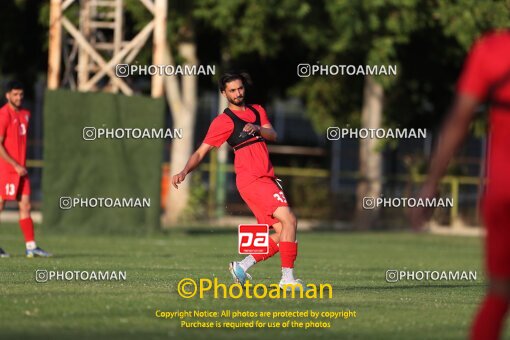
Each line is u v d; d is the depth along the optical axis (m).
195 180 105.25
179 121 98.31
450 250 74.31
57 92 73.50
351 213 113.88
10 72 100.62
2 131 52.31
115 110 74.12
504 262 19.33
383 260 60.34
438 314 30.20
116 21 76.81
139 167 74.94
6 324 26.11
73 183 74.00
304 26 92.19
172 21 91.56
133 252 58.75
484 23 92.69
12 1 94.94
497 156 19.66
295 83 108.06
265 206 37.06
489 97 19.73
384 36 92.44
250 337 25.34
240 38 93.62
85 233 74.12
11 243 63.84
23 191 52.91
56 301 30.84
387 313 30.22
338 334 26.12
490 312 19.33
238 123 37.47
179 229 87.94
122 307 30.08
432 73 103.50
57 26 73.81
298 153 126.00
